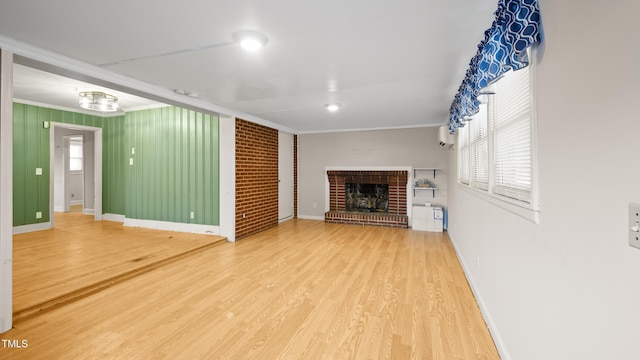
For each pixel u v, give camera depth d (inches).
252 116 199.2
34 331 80.2
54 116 208.1
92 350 71.8
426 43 84.8
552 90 45.8
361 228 227.0
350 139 254.7
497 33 58.9
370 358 69.4
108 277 113.0
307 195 271.7
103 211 240.5
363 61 98.7
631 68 29.3
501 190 74.6
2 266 79.1
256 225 209.9
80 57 95.9
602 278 34.0
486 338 78.4
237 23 73.9
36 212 200.2
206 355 70.1
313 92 136.9
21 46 84.7
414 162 233.5
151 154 206.8
